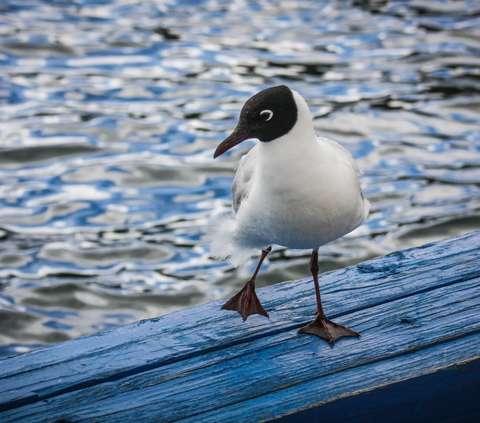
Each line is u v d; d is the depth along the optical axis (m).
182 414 4.93
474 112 15.87
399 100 16.41
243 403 5.01
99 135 15.18
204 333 5.86
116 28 20.55
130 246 11.95
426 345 5.44
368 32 20.11
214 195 13.17
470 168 13.85
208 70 18.05
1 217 12.62
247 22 20.92
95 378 5.31
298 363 5.40
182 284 11.15
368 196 13.15
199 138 15.00
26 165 14.19
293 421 4.94
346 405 5.02
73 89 17.16
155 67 18.27
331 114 15.84
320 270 11.47
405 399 5.14
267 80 17.45
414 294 6.14
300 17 21.25
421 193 13.18
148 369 5.43
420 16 21.16
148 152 14.54
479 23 20.50
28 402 5.10
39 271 11.41
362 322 5.85
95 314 10.57
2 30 20.20
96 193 13.29
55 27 20.56
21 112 16.09
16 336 10.11
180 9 22.00
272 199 5.54
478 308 5.84
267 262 11.73
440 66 18.05
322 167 5.44
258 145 6.40
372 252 11.79
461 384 5.23
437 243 6.94
